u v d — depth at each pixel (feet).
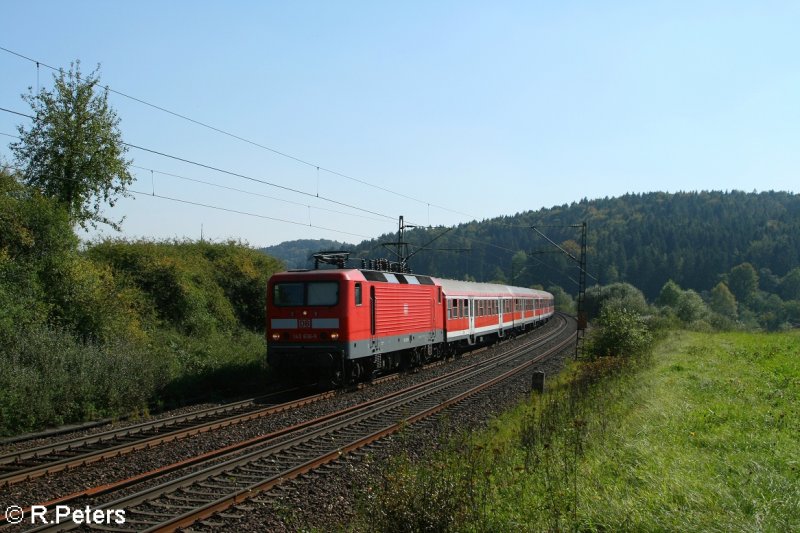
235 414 50.26
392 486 23.58
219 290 91.35
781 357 71.82
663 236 465.06
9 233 60.03
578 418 37.55
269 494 29.07
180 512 26.53
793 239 425.28
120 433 42.47
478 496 24.62
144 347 63.26
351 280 62.13
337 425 44.65
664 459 29.14
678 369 63.77
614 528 21.65
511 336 147.33
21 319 54.29
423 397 59.57
